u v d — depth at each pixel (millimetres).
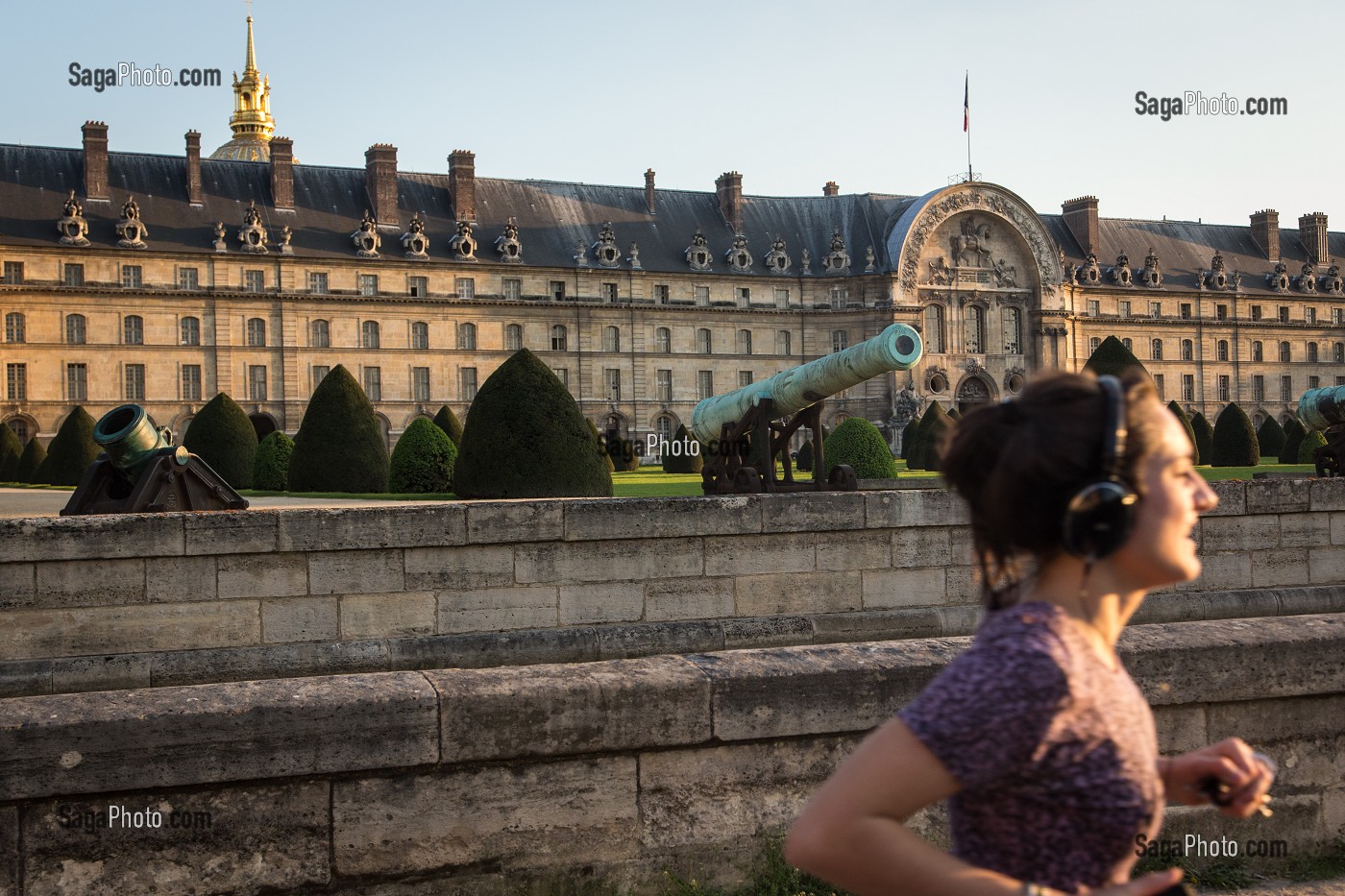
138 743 5484
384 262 101125
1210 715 6848
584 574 16312
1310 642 6977
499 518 15938
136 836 5496
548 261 107188
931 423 71375
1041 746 2805
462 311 103625
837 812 2795
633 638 16141
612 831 6129
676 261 112062
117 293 93562
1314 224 137875
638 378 108750
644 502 16484
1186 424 70500
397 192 106125
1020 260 116875
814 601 17219
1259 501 18828
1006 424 3035
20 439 91625
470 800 5941
